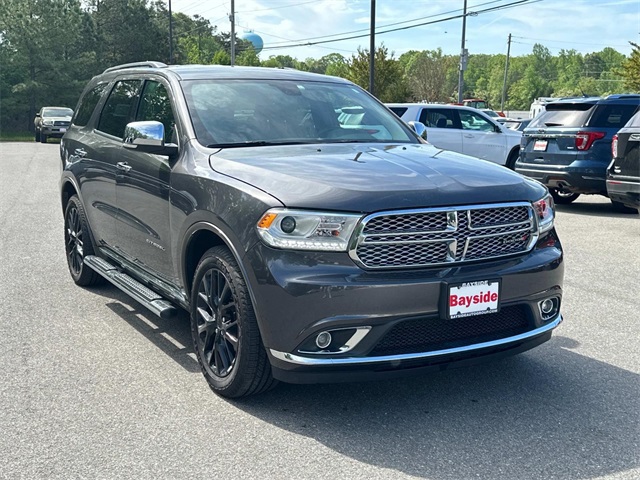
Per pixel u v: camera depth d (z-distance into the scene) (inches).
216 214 155.0
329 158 165.6
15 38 2106.3
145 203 193.2
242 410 154.8
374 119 210.1
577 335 206.1
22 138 1962.4
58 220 415.2
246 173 157.8
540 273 153.0
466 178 152.9
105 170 221.5
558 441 140.3
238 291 148.6
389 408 155.9
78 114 267.6
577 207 486.9
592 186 444.5
